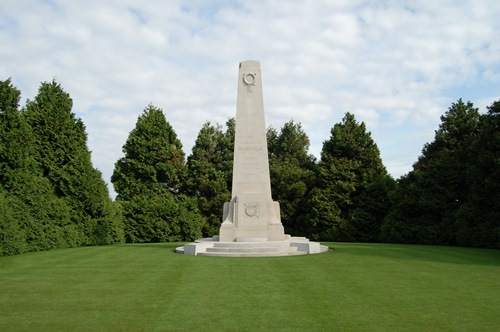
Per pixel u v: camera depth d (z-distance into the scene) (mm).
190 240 39344
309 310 9328
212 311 9273
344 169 41344
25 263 17484
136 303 10039
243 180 24469
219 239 23281
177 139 48812
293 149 53406
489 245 26500
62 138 31188
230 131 54156
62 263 17328
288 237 26641
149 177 44812
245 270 14898
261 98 25328
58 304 9977
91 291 11438
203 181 48500
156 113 46781
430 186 32688
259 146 24828
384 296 10680
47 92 31922
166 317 8805
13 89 25781
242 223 23391
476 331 7766
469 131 37188
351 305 9766
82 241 28484
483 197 27547
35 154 29688
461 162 32375
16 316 8930
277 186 46312
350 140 42375
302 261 17312
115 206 33469
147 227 37438
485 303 9898
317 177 44625
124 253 21406
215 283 12492
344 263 16688
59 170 29875
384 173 42062
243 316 8859
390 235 33781
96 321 8531
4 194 23094
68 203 29141
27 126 25781
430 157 39062
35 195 25031
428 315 8867
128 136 45656
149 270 15086
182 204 41969
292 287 11852
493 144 26438
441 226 31156
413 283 12406
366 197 39219
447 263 16781
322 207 39875
